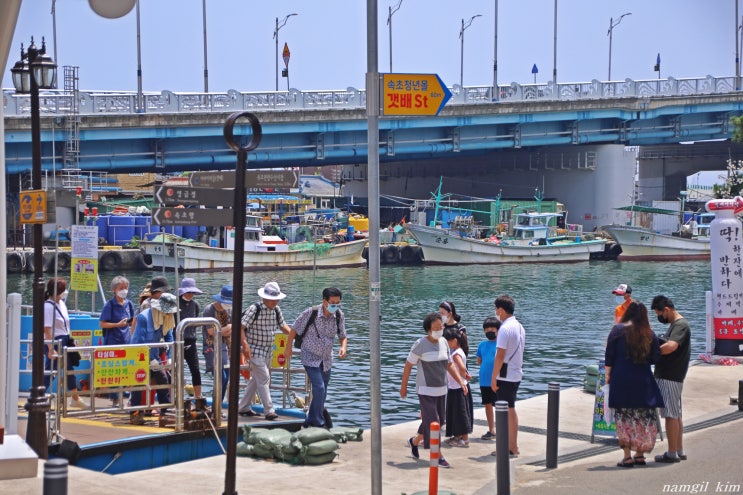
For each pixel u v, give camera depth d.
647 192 129.50
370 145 10.89
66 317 16.61
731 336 22.66
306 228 80.62
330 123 74.38
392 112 10.84
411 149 81.19
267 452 14.55
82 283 19.30
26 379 17.36
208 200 10.56
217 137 71.06
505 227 91.19
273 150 74.06
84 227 19.22
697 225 97.25
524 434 16.31
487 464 14.28
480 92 82.44
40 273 13.66
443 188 111.81
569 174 100.31
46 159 63.56
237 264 10.14
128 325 16.83
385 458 14.70
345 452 15.04
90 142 66.25
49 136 61.88
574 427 16.91
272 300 15.96
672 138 97.25
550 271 73.88
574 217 100.00
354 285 60.56
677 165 127.88
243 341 16.06
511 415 14.73
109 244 72.94
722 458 13.80
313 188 124.06
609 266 79.94
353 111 74.94
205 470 13.77
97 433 14.70
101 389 15.02
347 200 109.38
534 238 85.44
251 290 56.06
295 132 73.44
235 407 10.23
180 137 67.94
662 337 14.21
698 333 38.28
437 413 14.52
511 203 95.06
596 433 15.66
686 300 51.94
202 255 68.50
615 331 13.53
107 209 79.38
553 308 48.25
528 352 33.62
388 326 40.81
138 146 68.31
